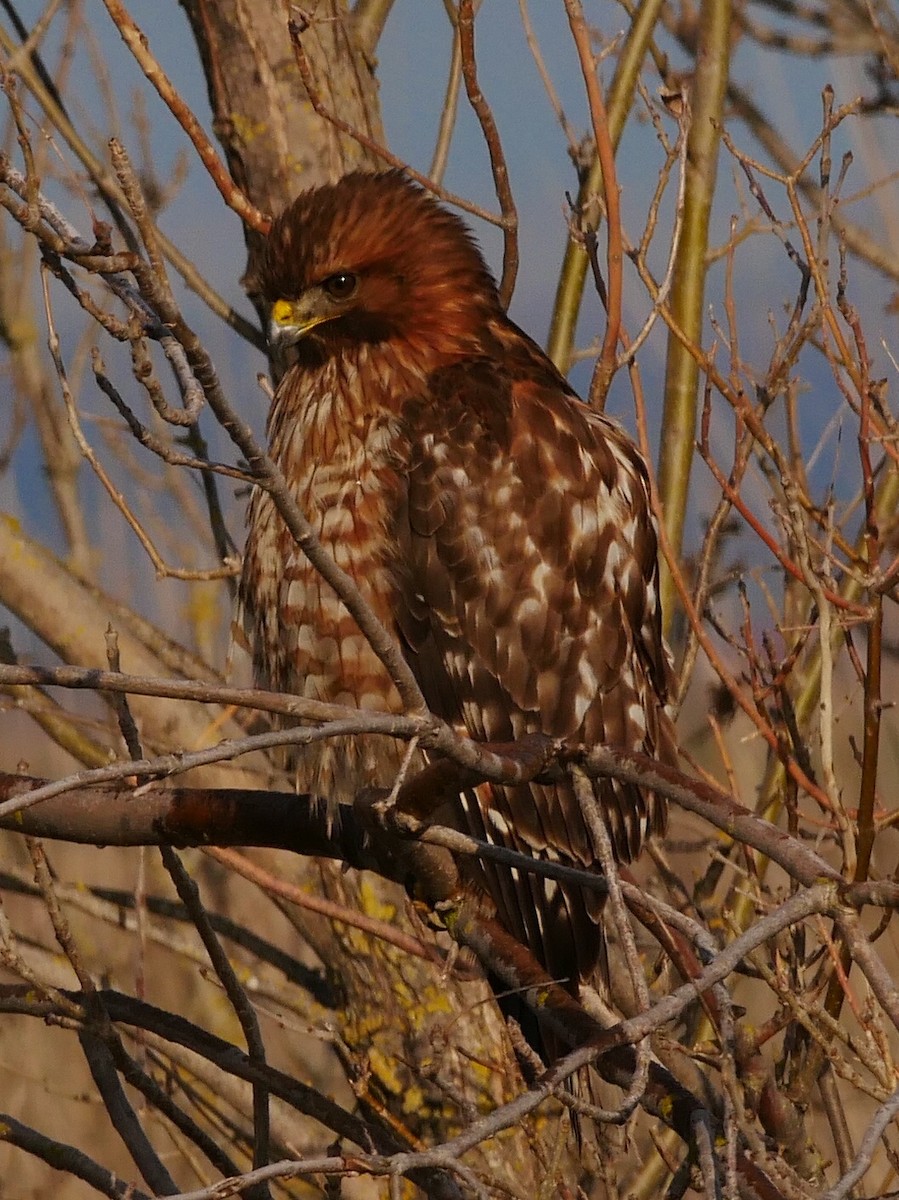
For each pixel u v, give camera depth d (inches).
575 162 390.0
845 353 317.4
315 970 400.8
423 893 288.5
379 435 330.6
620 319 344.8
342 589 208.1
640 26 388.8
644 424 339.9
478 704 327.0
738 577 341.4
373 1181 365.4
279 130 383.9
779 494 352.5
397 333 336.8
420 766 314.3
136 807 287.4
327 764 314.5
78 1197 450.9
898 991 189.6
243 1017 292.0
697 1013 350.9
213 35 387.2
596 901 314.7
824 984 311.1
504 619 325.7
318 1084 445.7
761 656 397.4
